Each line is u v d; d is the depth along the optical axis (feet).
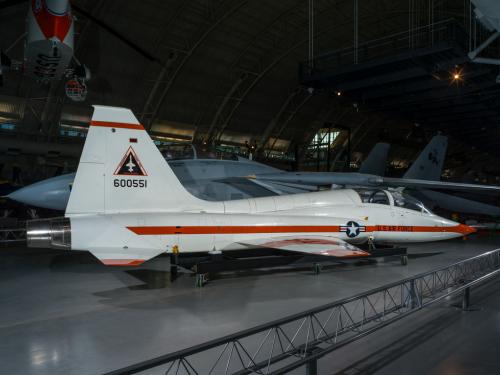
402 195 35.29
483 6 29.91
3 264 34.27
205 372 13.38
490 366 13.83
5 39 63.62
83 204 23.17
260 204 30.68
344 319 18.92
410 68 58.54
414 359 14.48
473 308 20.76
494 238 60.34
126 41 45.47
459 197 71.10
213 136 99.55
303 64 65.00
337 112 121.70
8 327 17.84
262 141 111.14
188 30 77.10
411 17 85.71
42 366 13.78
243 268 26.50
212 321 18.72
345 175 50.65
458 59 53.78
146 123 86.58
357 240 32.35
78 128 80.79
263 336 16.67
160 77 81.15
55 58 43.88
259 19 81.00
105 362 14.11
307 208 31.63
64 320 18.86
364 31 92.27
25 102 73.15
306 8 80.53
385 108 78.59
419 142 142.51
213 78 89.30
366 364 14.07
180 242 24.91
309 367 11.09
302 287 25.75
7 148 54.80
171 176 26.12
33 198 35.42
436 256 39.78
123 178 24.29
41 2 40.06
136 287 25.67
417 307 16.66
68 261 35.83
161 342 16.02
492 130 106.52
